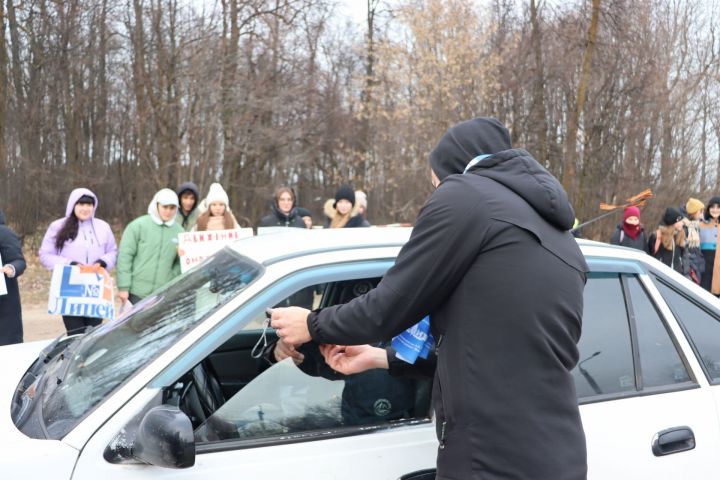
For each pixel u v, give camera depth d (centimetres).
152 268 573
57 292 534
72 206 565
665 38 2309
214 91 2244
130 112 2412
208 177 2384
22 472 188
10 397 247
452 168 204
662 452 250
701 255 884
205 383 235
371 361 222
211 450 208
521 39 2231
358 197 928
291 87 2442
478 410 174
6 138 2084
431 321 191
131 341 241
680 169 2183
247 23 2325
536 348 174
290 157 2675
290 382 229
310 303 235
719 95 2378
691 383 270
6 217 1975
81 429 198
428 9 2003
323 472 211
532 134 2230
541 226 182
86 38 2234
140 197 2358
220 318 218
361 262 239
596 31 1881
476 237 176
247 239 297
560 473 172
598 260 271
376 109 2356
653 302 275
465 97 2077
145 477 194
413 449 222
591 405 248
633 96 2162
